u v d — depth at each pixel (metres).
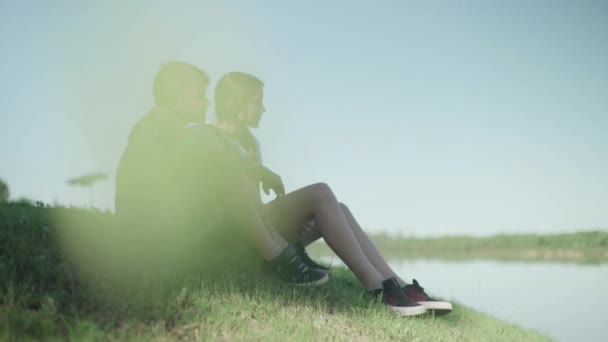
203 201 3.08
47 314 2.32
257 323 2.80
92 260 3.12
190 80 3.12
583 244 57.53
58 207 5.20
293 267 3.25
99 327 2.34
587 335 6.73
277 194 3.17
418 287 3.57
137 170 2.96
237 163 3.00
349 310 3.39
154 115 2.97
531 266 31.53
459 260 44.94
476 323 4.41
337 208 3.31
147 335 2.34
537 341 4.32
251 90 3.55
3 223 3.75
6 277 2.57
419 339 3.15
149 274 3.05
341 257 3.36
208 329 2.56
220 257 3.73
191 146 2.89
